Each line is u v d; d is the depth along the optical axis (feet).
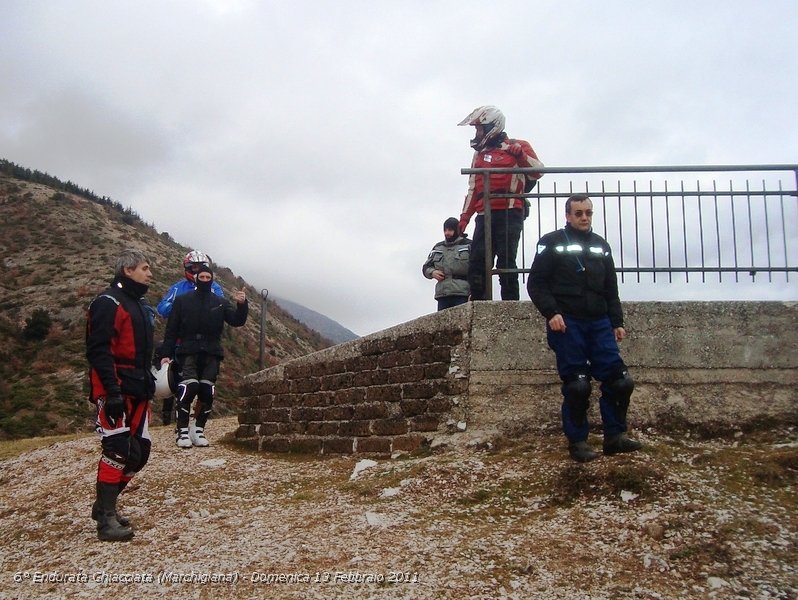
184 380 27.50
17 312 155.63
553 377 21.63
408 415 23.29
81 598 13.34
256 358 147.43
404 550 14.42
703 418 21.03
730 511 14.88
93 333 16.28
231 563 14.38
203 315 27.84
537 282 18.49
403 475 19.25
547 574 13.12
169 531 17.11
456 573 13.24
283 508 18.52
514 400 21.67
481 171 23.07
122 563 15.02
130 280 17.16
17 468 27.61
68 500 20.68
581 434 18.34
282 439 27.12
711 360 21.43
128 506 19.62
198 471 23.25
